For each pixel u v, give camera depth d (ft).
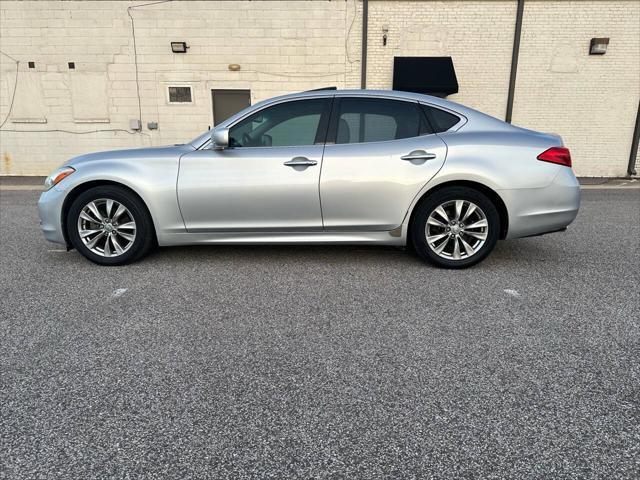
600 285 13.39
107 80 40.86
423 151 13.97
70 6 39.65
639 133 40.65
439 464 6.59
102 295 12.68
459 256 14.47
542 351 9.66
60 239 15.01
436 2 39.17
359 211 14.21
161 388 8.39
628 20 38.88
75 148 42.11
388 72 40.55
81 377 8.73
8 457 6.73
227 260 15.58
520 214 14.06
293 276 14.07
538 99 40.57
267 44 40.14
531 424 7.40
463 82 40.45
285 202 14.19
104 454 6.81
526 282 13.61
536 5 38.91
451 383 8.52
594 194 31.86
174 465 6.59
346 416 7.61
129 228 14.73
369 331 10.56
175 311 11.64
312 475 6.41
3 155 42.32
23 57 40.60
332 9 39.47
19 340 10.14
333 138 14.32
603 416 7.59
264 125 14.51
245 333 10.48
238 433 7.24
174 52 40.22
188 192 14.23
